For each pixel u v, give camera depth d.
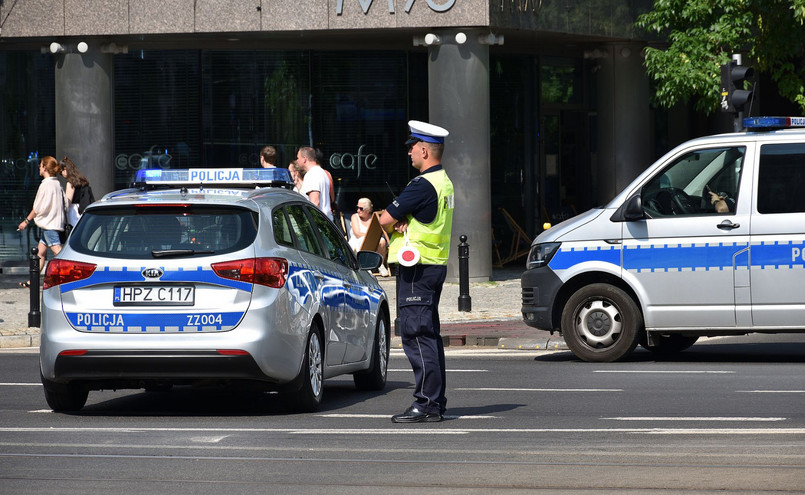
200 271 13.76
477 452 11.52
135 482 10.28
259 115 36.56
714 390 15.80
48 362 13.98
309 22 33.06
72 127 34.34
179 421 13.84
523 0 33.47
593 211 19.73
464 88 33.16
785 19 32.25
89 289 13.91
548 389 16.22
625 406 14.52
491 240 35.16
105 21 33.69
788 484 9.94
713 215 18.86
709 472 10.43
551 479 10.23
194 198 14.19
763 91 44.69
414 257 13.12
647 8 37.19
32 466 10.97
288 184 16.53
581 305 19.58
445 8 32.59
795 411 13.86
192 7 33.38
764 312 18.58
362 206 33.69
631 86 38.91
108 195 15.06
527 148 39.50
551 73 40.12
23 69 37.16
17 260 37.41
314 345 14.54
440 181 13.16
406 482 10.20
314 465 10.97
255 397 16.28
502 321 25.91
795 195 18.62
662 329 19.06
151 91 36.53
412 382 18.05
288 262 14.16
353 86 36.88
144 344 13.70
